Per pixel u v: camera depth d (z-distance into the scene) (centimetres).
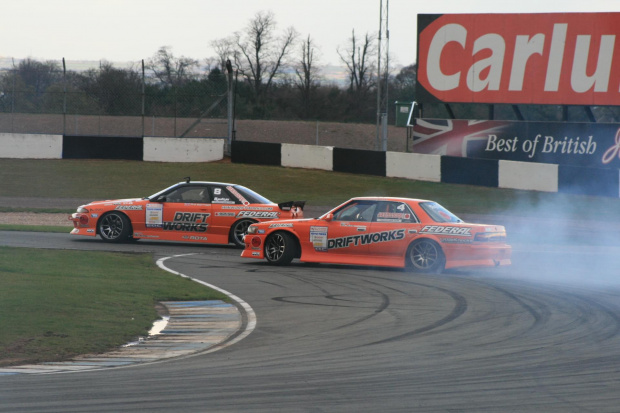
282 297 3109
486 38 10094
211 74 11769
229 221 4866
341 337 2362
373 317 2698
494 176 8950
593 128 9362
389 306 2922
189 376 1852
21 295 2791
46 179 8981
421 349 2181
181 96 11700
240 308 2864
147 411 1528
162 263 4044
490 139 10131
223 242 4884
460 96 10344
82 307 2684
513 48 9931
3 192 8188
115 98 11706
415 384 1769
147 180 9119
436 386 1750
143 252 4453
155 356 2112
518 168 8794
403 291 3284
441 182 9344
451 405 1588
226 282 3478
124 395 1656
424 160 9469
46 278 3206
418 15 10481
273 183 9238
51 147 10338
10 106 11262
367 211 4025
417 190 8806
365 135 15288
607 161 9275
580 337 2352
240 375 1862
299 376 1852
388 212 3984
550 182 8581
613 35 9319
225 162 10675
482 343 2266
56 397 1634
